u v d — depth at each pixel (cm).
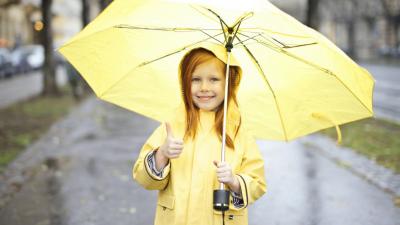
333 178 816
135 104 316
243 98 323
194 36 311
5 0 3553
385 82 2869
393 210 647
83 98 2348
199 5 267
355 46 6125
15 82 3409
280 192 739
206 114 304
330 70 291
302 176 832
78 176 853
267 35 294
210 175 292
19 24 5938
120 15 295
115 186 786
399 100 2069
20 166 927
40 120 1585
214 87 297
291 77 309
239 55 318
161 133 305
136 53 310
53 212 657
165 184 294
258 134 325
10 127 1427
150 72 316
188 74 298
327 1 6194
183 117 300
